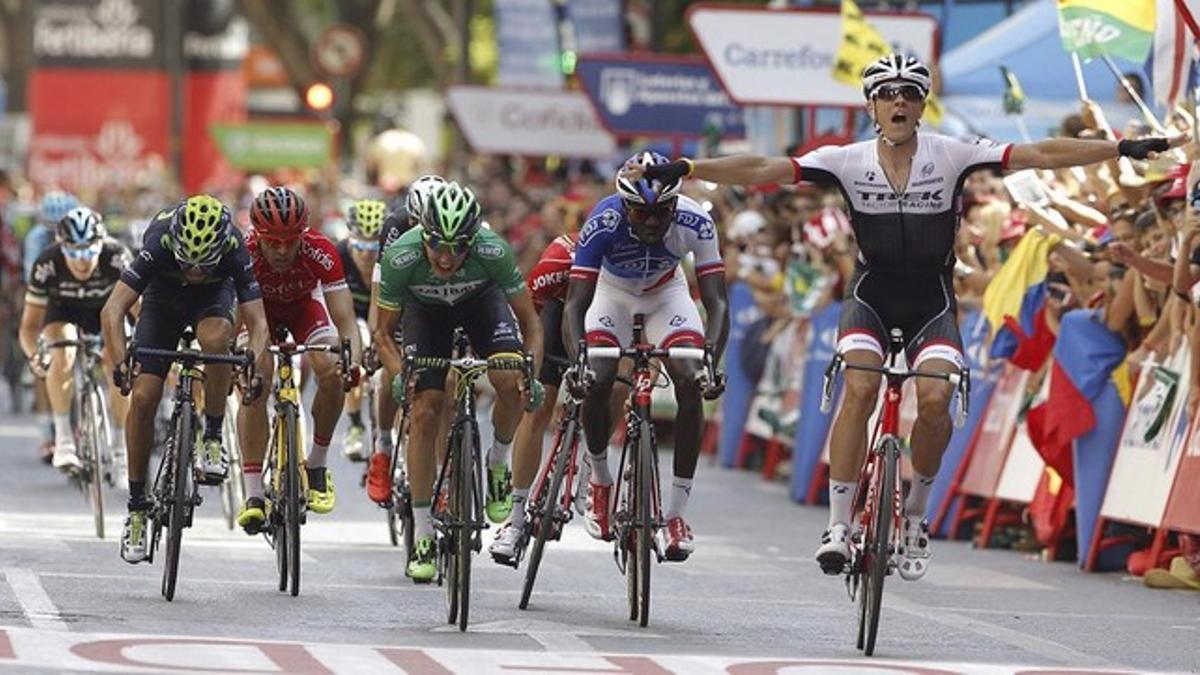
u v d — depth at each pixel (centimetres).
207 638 2680
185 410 3078
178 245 3072
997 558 4006
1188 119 3766
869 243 2838
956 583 3588
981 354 4322
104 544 3703
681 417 3038
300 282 3438
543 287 3316
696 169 2852
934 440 2772
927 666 2653
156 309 3216
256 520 3272
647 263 3084
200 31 14125
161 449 5259
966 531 4347
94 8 13850
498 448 3219
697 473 5591
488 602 3161
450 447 2939
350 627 2847
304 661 2533
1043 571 3800
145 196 9594
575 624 2952
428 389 3152
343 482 4953
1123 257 3544
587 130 7488
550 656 2644
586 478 3256
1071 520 4025
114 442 4284
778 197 5428
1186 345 3644
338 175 11112
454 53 13238
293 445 3191
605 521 3147
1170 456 3631
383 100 16175
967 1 6128
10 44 16488
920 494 2823
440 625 2898
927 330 2834
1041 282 4025
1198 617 3241
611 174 8000
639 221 2958
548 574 3516
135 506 3209
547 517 3058
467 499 2856
